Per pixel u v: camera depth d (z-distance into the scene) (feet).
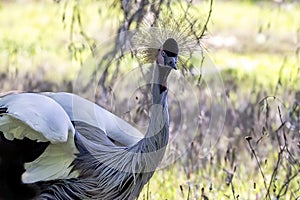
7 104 27.58
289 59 62.44
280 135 36.70
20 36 68.69
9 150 27.86
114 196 28.50
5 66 56.13
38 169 28.12
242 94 51.06
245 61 64.34
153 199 33.58
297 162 32.48
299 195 33.14
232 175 31.55
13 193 28.14
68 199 28.35
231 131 39.55
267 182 35.06
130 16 36.65
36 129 26.66
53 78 53.11
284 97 43.57
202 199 32.30
